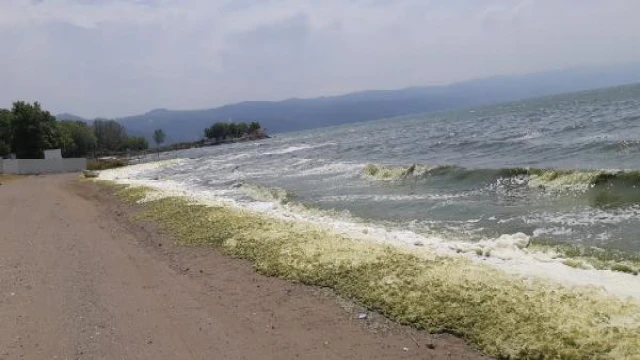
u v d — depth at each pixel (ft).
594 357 20.24
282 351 23.86
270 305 29.63
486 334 23.29
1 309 30.58
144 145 574.56
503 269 31.91
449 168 72.74
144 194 83.51
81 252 44.88
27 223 62.59
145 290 33.45
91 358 23.73
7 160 208.64
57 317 28.96
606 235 37.76
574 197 50.44
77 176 173.68
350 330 25.67
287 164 135.95
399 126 339.77
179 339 25.54
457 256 35.14
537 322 23.31
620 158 67.51
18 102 255.50
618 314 23.35
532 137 114.73
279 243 41.52
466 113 421.59
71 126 388.16
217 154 270.67
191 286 33.91
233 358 23.32
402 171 79.30
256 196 78.13
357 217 54.54
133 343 25.22
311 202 66.44
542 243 37.88
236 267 37.50
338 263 34.78
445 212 52.44
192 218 56.03
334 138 286.05
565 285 27.86
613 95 333.42
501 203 53.06
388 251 36.78
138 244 47.62
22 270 39.19
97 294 32.81
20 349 24.93
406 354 22.90
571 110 213.46
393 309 27.07
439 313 25.77
